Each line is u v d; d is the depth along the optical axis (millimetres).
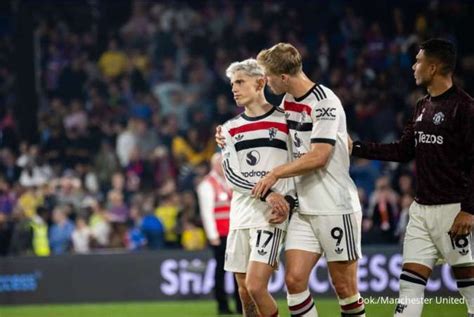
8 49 53125
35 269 35500
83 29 54562
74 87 51562
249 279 18531
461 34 51250
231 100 51125
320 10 54625
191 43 53344
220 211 28656
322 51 52281
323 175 18172
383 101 49375
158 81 52781
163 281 35438
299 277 18203
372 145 19250
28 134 49000
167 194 41438
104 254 35625
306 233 18359
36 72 50906
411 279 18391
